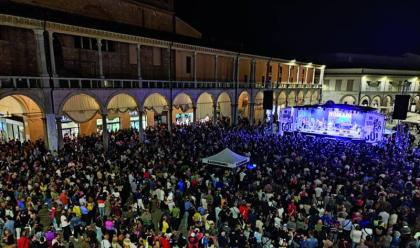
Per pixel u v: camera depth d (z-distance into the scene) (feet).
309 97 188.75
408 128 124.88
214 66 121.19
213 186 53.26
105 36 79.15
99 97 78.95
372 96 189.78
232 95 128.57
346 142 94.07
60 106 71.00
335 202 46.01
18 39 70.18
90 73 86.43
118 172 55.16
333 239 38.75
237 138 89.20
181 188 50.01
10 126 86.22
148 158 65.00
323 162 64.80
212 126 113.60
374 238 38.60
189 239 34.06
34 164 57.16
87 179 50.03
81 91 74.64
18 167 55.11
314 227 38.11
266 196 46.91
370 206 44.34
